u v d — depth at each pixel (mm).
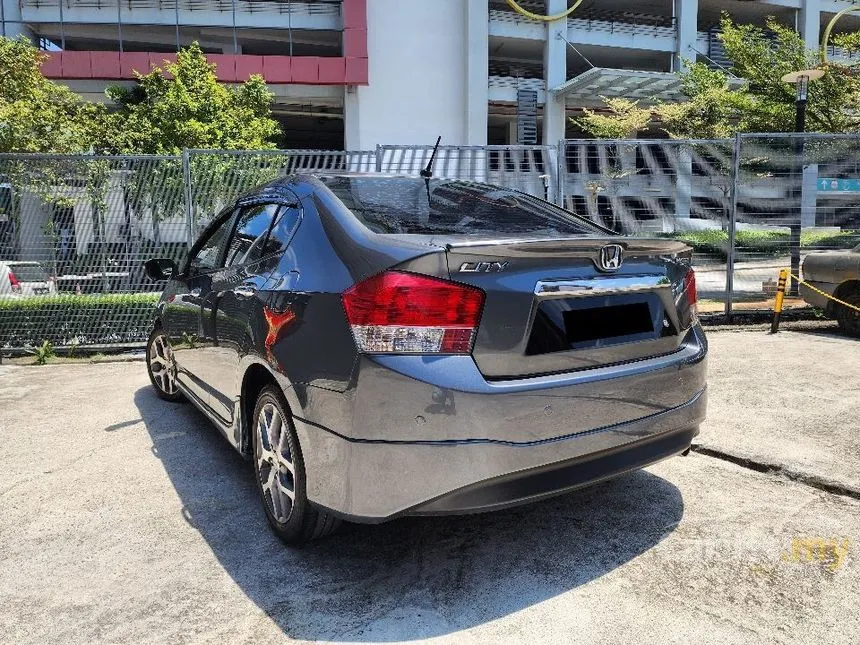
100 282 7660
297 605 2477
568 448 2436
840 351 6586
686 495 3369
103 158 7445
